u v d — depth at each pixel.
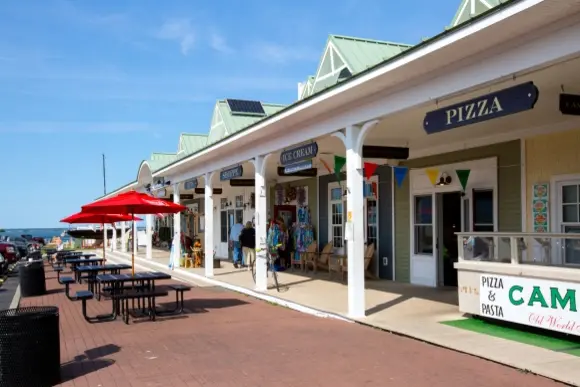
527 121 9.96
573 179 9.71
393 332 8.39
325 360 6.86
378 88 8.75
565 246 7.49
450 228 13.03
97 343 8.12
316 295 12.33
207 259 17.61
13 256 28.56
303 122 11.30
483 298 8.59
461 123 7.55
